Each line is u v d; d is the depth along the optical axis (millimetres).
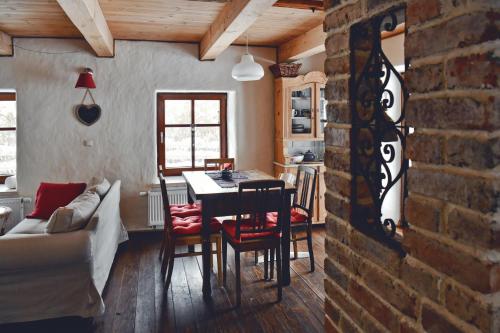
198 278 3842
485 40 697
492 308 722
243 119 5672
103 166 5246
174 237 3480
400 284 963
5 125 5277
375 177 1175
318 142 6004
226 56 5527
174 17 4156
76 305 2900
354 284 1165
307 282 3691
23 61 4969
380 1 989
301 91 5523
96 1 3504
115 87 5211
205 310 3162
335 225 1264
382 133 1132
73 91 5105
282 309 3160
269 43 5527
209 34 4609
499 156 699
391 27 1047
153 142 5371
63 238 2787
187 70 5406
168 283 3543
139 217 5383
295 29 4734
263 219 3256
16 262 2711
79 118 5121
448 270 806
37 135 5055
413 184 899
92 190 3924
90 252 2826
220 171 4773
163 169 5621
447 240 808
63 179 5141
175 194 5320
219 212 3441
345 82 1168
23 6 3746
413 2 868
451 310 807
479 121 713
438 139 819
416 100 872
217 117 5773
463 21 735
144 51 5270
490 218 706
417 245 895
